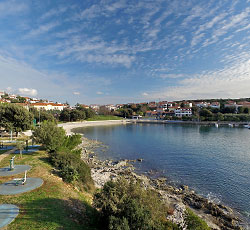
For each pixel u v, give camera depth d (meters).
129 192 10.88
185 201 20.48
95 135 76.31
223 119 125.06
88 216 11.73
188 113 161.75
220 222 16.59
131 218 8.80
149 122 144.25
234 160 37.09
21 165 19.55
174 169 32.09
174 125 121.31
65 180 16.67
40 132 23.66
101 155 42.69
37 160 21.83
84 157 39.84
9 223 9.23
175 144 54.69
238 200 20.98
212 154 42.16
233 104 164.50
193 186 24.91
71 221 10.34
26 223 9.36
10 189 13.45
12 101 137.38
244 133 77.62
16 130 37.66
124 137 70.44
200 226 11.41
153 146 52.28
